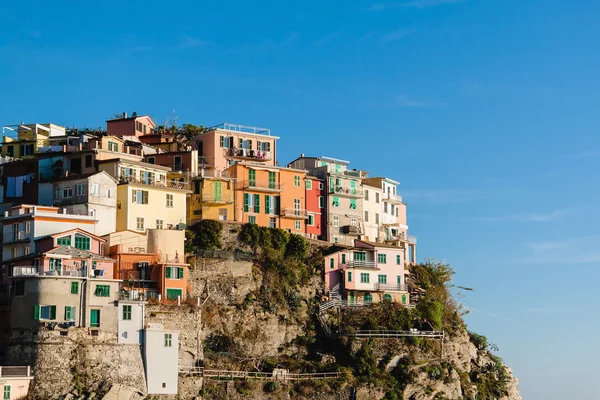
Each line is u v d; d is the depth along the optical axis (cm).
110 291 12375
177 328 13112
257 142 17838
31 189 14838
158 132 18650
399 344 15088
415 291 16875
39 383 11706
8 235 13550
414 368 14912
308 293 15412
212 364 13388
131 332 12419
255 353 14138
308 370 14175
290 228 16738
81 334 12056
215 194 15950
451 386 15150
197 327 13338
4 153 17475
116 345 12256
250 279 14638
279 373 13750
